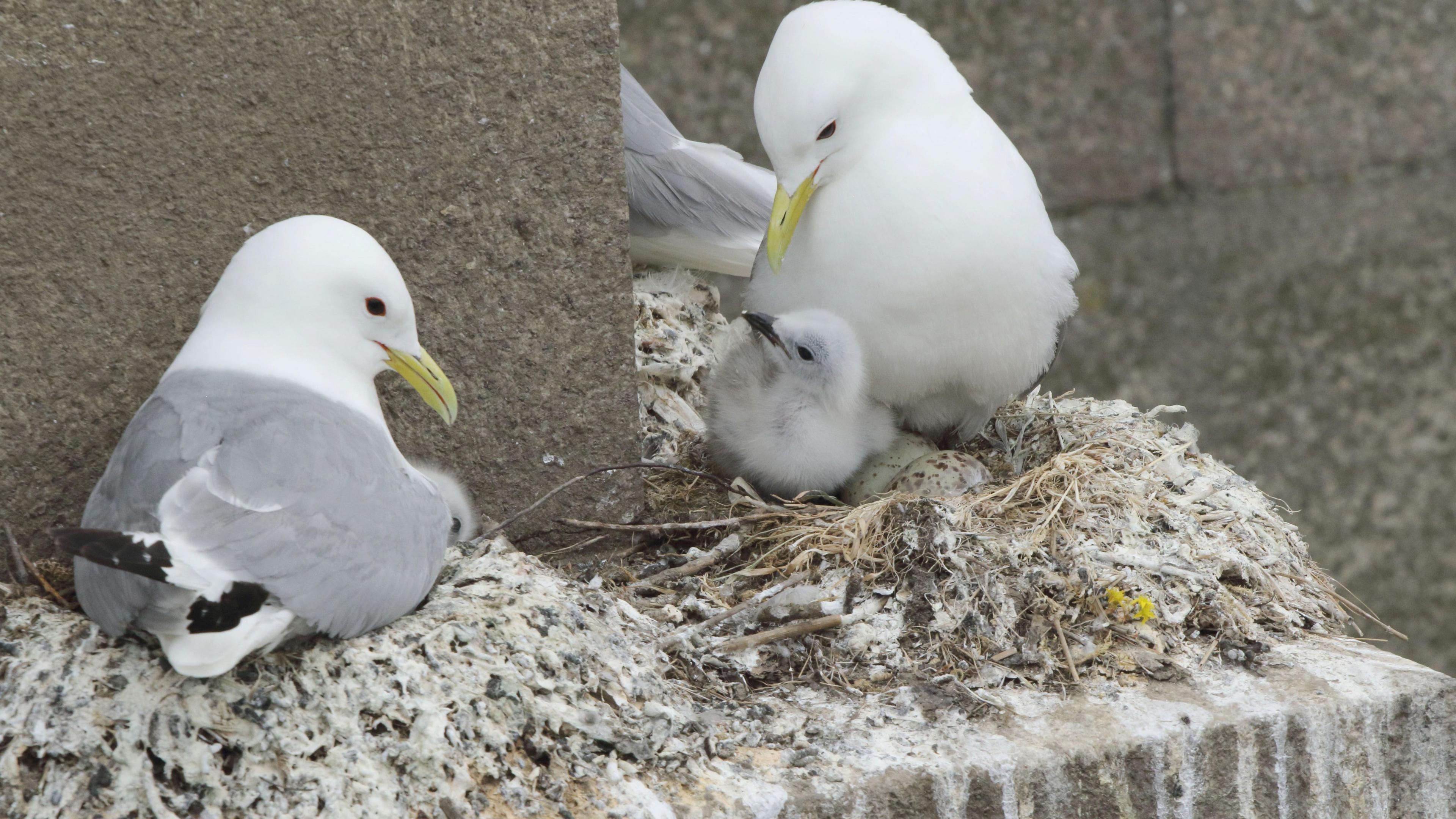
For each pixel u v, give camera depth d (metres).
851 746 4.92
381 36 5.33
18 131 4.92
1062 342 6.93
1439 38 11.67
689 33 10.98
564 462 6.07
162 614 4.21
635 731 4.70
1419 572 12.20
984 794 4.85
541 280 5.82
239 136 5.23
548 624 4.89
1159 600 5.60
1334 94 11.70
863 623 5.47
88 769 4.27
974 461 6.59
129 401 5.29
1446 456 12.13
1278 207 11.83
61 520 5.29
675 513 6.52
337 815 4.29
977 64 11.35
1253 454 12.03
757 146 11.25
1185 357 11.91
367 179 5.46
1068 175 11.63
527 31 5.54
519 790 4.47
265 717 4.39
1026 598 5.50
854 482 6.81
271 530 4.37
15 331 5.08
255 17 5.14
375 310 5.01
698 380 7.99
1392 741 5.23
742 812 4.56
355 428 4.85
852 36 6.12
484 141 5.58
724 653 5.33
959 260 6.13
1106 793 4.97
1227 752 5.08
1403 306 12.00
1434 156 11.90
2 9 4.81
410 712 4.48
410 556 4.71
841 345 6.34
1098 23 11.40
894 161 6.16
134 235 5.16
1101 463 6.34
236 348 4.91
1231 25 11.50
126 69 5.01
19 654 4.51
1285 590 5.91
